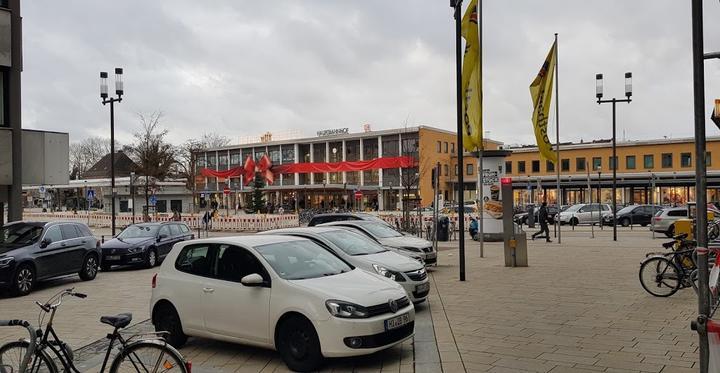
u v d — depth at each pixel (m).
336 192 67.00
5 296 13.39
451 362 6.83
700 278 4.68
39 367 5.65
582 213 40.44
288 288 7.01
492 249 21.58
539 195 58.84
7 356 5.79
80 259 15.55
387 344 6.89
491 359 6.90
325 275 7.59
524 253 15.66
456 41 13.05
